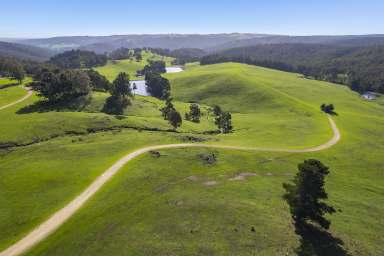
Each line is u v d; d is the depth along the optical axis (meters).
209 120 148.88
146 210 51.31
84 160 75.56
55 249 44.03
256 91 189.00
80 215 52.50
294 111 153.75
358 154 91.69
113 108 139.12
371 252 44.16
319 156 87.06
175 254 39.94
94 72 183.50
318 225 49.22
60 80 144.50
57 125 104.44
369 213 57.16
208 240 42.78
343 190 66.94
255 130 120.62
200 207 51.72
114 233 45.25
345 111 164.75
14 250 45.19
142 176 65.62
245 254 40.16
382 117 167.25
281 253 40.72
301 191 47.38
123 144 86.25
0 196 61.12
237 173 70.19
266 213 50.88
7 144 91.00
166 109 135.00
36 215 53.78
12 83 192.12
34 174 68.38
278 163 79.12
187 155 79.19
